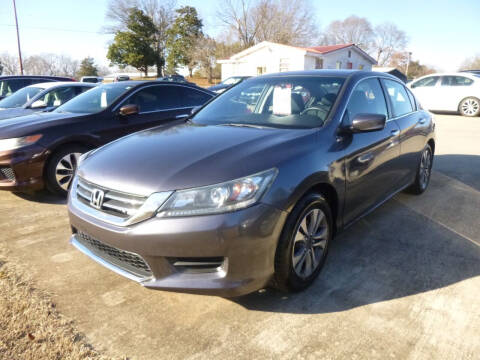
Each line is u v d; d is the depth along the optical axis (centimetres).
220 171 215
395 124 365
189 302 251
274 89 336
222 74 3291
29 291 260
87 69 6519
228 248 208
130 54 5009
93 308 244
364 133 308
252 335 219
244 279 216
